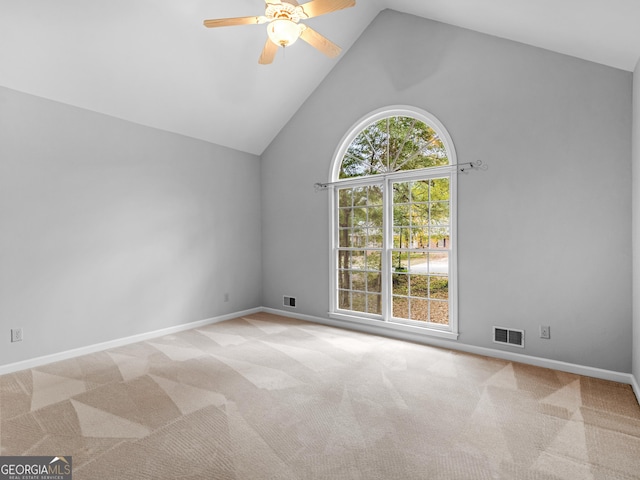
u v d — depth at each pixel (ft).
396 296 13.74
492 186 11.30
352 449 6.59
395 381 9.57
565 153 10.11
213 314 15.92
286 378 9.78
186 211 14.87
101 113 12.23
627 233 9.32
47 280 11.07
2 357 10.21
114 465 6.15
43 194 10.97
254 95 14.46
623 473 5.93
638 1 6.55
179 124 14.16
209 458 6.35
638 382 8.59
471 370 10.29
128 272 13.03
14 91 10.36
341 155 15.21
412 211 13.28
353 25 13.57
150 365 10.80
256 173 17.76
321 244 15.69
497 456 6.38
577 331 10.04
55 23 9.32
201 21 10.93
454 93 11.99
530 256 10.70
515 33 10.32
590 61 9.70
